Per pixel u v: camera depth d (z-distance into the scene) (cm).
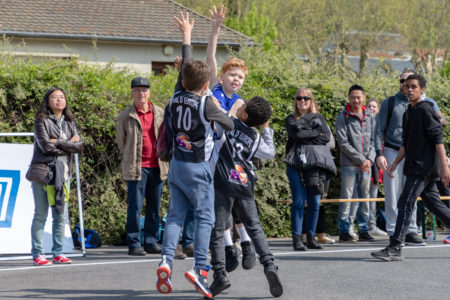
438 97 1717
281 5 6016
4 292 881
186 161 825
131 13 3381
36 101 1352
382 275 994
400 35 6575
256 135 876
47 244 1245
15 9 3114
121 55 3180
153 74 1576
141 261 1165
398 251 1137
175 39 3228
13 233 1204
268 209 1533
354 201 1423
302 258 1175
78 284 938
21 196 1225
